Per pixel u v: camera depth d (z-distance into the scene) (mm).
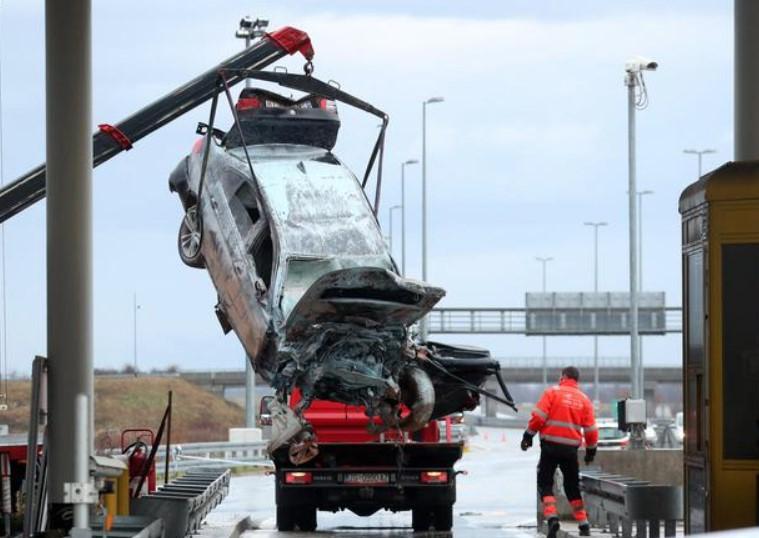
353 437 40094
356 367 32562
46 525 28562
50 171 29391
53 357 29281
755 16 30875
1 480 33500
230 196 34656
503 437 140875
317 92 35219
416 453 39688
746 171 23750
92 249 29609
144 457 36844
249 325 33219
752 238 23547
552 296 149750
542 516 39500
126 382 149750
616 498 32938
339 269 32031
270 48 40469
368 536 38875
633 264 71812
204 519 40250
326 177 34375
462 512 48656
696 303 24609
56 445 29109
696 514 24438
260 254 34125
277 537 38625
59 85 29250
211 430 144500
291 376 32531
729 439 23547
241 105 36281
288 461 39219
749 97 30969
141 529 26391
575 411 34188
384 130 35438
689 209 25031
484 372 35938
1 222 38844
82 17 29297
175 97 39344
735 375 23578
